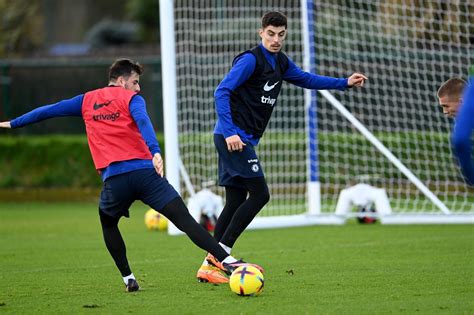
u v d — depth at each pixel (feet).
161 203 73.67
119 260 76.79
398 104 183.42
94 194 208.13
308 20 135.95
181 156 167.22
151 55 293.64
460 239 116.78
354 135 176.65
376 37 184.75
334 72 179.73
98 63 223.92
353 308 66.39
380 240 117.60
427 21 155.02
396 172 183.21
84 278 87.20
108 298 73.82
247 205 81.76
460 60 152.05
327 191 181.27
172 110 127.85
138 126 71.82
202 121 160.04
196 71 168.66
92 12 456.86
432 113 176.76
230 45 164.86
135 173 73.05
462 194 175.83
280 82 83.51
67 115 75.92
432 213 141.38
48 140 212.84
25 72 224.74
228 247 81.82
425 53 158.81
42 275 90.12
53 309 69.05
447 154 176.96
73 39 447.42
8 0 261.03
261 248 111.55
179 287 79.15
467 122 59.16
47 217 170.19
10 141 214.69
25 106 224.94
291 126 181.88
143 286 80.48
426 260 95.25
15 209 190.49
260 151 179.01
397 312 64.49
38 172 212.84
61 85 225.15
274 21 81.20
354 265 92.22
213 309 66.95
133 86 76.48
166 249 112.88
